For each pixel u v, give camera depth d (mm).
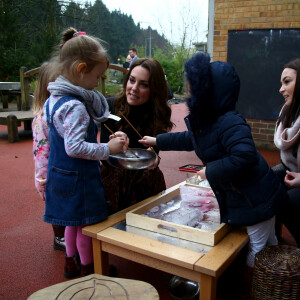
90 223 2027
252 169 1822
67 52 1934
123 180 2502
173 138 2254
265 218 1826
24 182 4430
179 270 1684
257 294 1675
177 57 20969
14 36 15219
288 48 5695
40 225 3137
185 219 2020
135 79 2336
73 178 1950
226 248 1748
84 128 1872
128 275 2283
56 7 20359
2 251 2654
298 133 2203
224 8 6055
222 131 1754
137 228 2029
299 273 1573
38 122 2293
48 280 2268
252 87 6094
